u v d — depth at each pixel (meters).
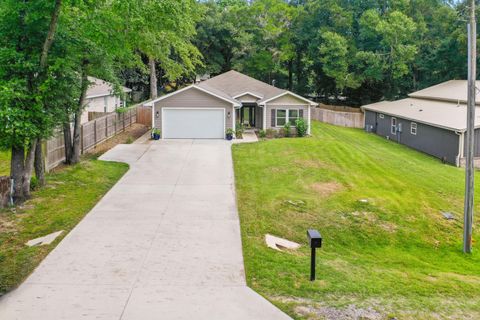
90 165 17.06
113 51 15.18
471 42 11.61
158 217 11.45
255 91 29.34
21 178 12.40
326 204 13.20
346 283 8.02
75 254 8.97
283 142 22.64
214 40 43.50
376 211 13.00
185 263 8.64
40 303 7.01
